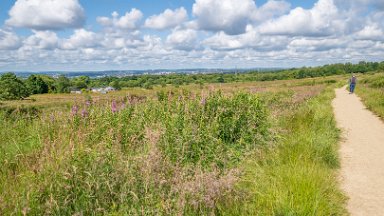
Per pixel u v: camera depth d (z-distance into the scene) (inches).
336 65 6943.9
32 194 162.7
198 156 247.9
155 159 200.7
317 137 332.2
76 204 164.4
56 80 4175.7
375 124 517.3
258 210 180.5
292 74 6072.8
